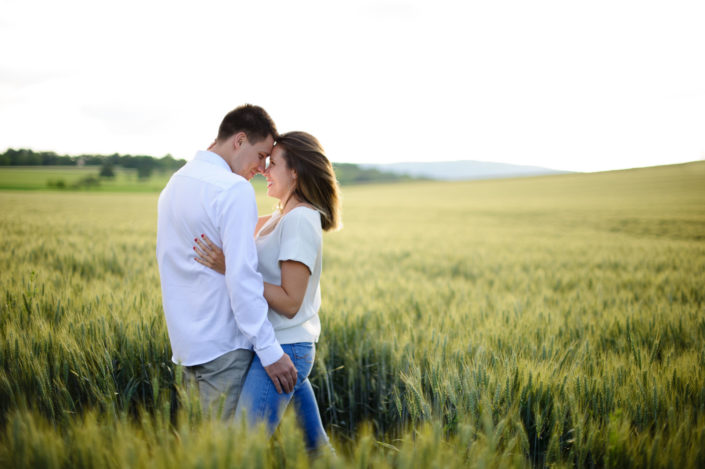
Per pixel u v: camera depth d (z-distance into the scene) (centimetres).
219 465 110
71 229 1083
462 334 297
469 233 1798
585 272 758
